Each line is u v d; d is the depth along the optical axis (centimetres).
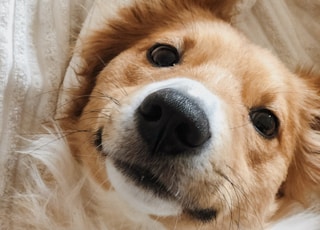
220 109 26
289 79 36
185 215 28
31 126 36
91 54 37
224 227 31
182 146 24
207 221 29
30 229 35
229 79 30
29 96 36
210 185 26
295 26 52
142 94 27
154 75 31
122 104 27
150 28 36
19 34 37
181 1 37
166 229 32
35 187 35
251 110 31
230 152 27
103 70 34
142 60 32
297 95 37
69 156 35
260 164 32
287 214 39
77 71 37
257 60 33
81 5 42
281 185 37
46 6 39
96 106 31
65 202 35
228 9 39
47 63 38
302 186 38
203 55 32
